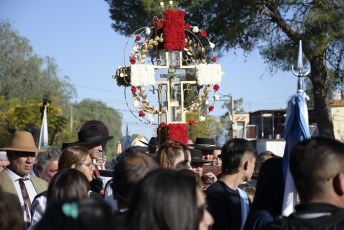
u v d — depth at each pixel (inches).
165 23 259.4
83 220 54.4
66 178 129.5
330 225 87.0
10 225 93.3
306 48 633.0
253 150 144.6
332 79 744.3
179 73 262.8
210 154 295.4
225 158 144.8
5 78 1427.2
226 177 143.6
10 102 1267.2
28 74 1476.4
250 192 180.4
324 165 89.1
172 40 258.5
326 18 621.6
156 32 267.3
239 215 138.9
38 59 1513.3
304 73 123.3
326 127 711.1
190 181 75.9
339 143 92.7
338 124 1385.3
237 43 674.2
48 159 199.0
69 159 169.5
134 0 742.5
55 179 130.0
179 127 254.1
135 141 399.5
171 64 262.8
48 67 1523.1
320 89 709.3
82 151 172.2
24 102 1373.0
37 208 147.9
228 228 136.7
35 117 1178.0
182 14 261.4
